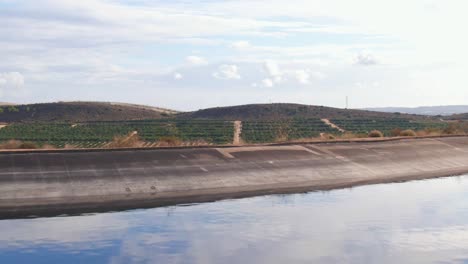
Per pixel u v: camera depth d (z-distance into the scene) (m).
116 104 199.88
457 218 25.95
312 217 25.75
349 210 27.38
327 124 132.00
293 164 38.91
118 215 25.61
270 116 168.00
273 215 26.03
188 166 35.44
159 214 25.92
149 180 32.59
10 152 34.72
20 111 180.88
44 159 33.50
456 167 45.59
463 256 20.52
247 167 36.88
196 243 21.42
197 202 28.84
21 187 29.59
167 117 188.75
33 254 19.86
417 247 21.47
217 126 123.56
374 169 40.97
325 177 37.50
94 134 103.06
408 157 45.66
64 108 182.12
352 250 20.98
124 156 35.66
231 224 24.27
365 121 142.12
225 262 19.36
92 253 20.06
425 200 30.08
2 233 22.36
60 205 27.56
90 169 32.91
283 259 19.83
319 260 19.72
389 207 28.16
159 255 19.97
